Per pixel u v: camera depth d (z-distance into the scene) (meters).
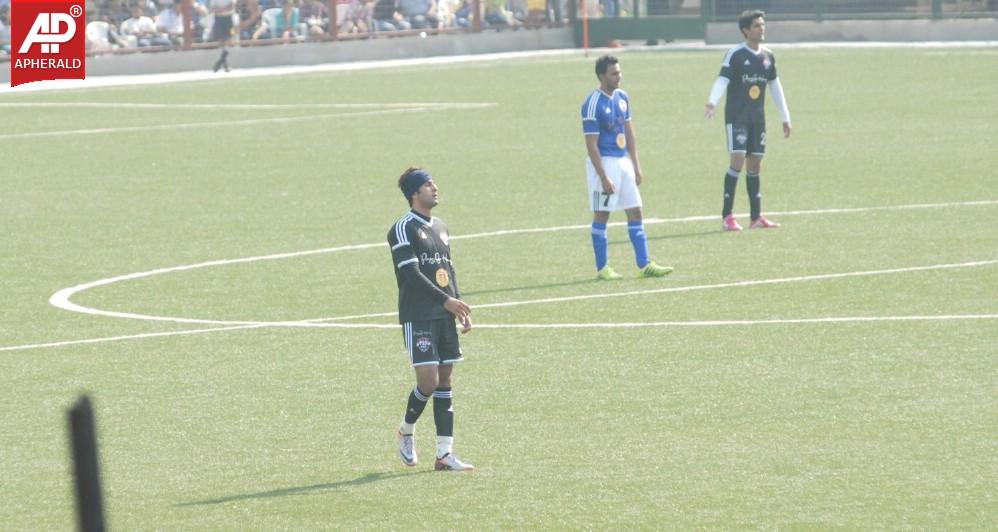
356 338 49.34
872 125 111.81
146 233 72.94
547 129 115.88
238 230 73.25
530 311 52.97
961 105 123.31
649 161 96.19
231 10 184.38
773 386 41.22
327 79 167.88
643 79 155.50
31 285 60.25
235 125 124.06
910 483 32.06
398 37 194.75
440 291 33.16
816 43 191.62
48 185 91.25
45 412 40.78
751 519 29.88
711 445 35.59
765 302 53.12
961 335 46.88
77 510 12.59
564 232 70.62
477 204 80.00
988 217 71.06
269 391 42.47
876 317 49.97
